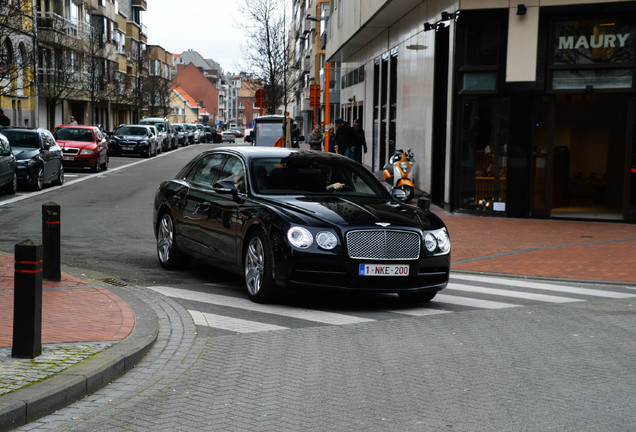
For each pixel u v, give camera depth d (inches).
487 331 274.5
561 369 224.4
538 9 648.4
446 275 313.4
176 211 381.7
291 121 1480.1
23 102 1663.4
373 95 1208.8
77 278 346.0
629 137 643.5
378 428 172.6
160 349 240.2
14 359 210.4
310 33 2780.5
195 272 388.5
